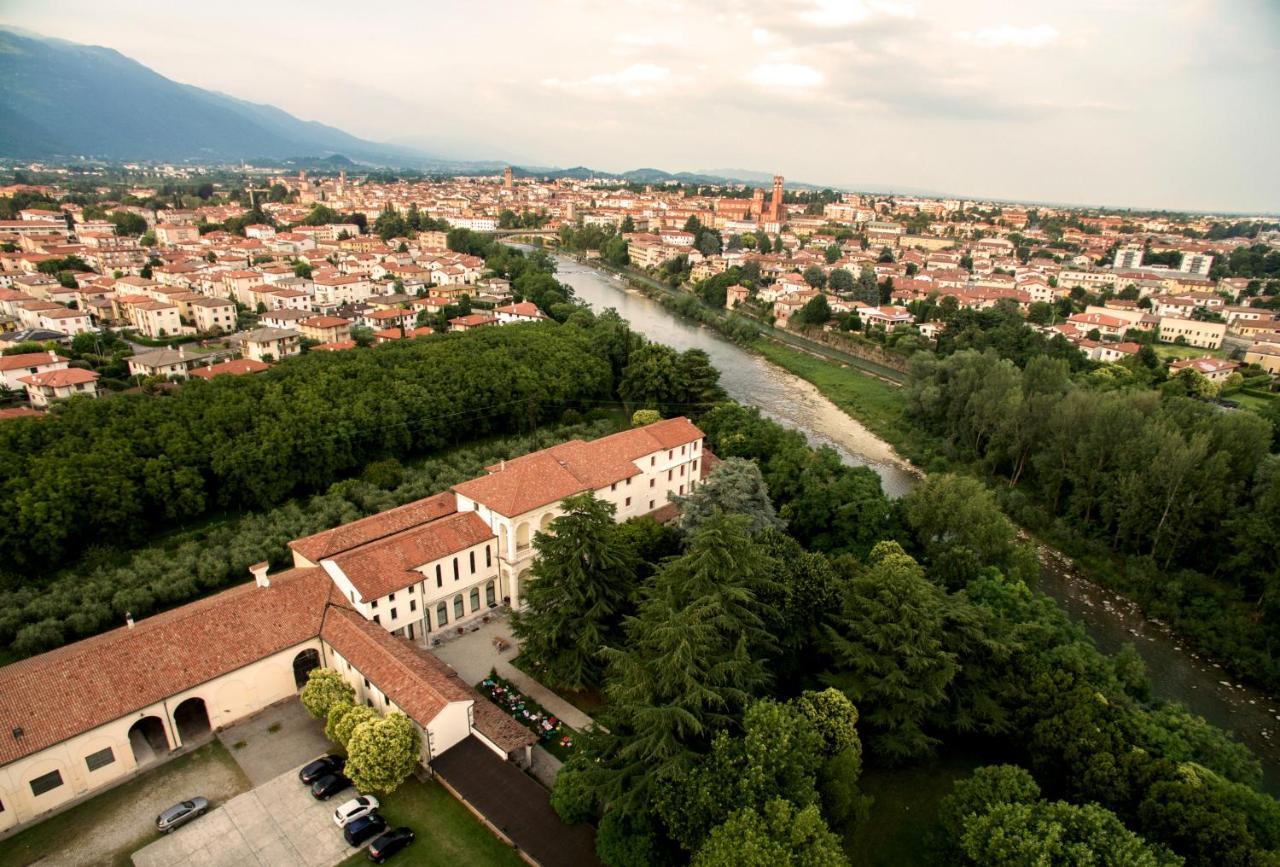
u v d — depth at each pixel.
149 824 46.19
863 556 78.75
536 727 56.00
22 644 62.16
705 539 50.00
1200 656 75.94
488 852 45.03
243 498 90.38
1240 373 154.38
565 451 80.69
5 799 44.44
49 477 76.81
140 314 168.62
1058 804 38.53
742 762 39.88
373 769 46.28
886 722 51.53
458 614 69.94
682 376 132.25
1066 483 103.62
